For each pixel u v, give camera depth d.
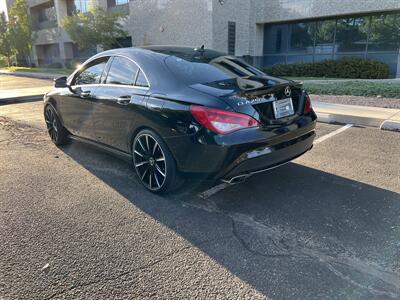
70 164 4.89
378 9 14.14
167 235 3.02
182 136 3.32
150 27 19.56
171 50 4.26
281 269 2.54
